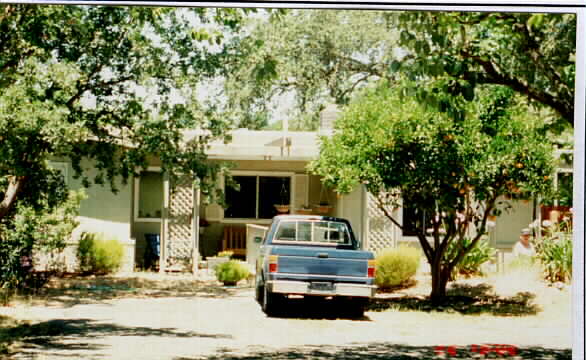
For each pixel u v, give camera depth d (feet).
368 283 40.81
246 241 65.62
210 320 39.37
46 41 38.47
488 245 58.95
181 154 46.88
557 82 27.04
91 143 45.34
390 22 84.84
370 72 87.20
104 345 31.07
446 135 43.45
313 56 86.79
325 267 40.70
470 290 51.57
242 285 55.62
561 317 41.68
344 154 46.32
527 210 64.44
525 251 54.49
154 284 54.03
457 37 26.53
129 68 43.34
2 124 35.37
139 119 44.45
